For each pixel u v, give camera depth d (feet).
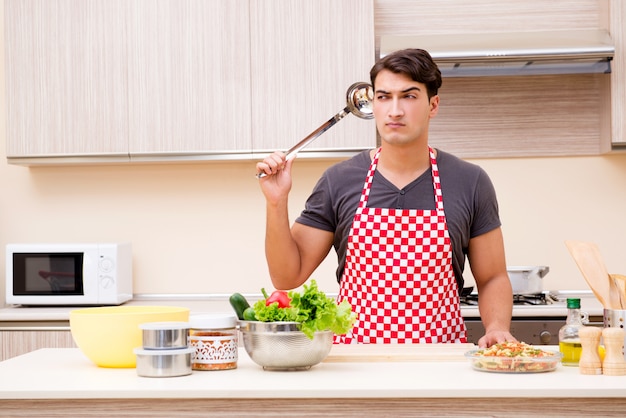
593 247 6.16
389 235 7.20
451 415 4.90
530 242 12.27
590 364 5.36
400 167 7.25
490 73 11.24
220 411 4.96
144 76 11.48
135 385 5.05
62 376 5.45
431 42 11.23
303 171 12.41
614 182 12.23
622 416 4.87
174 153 11.47
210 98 11.43
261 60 11.38
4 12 11.64
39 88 11.57
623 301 6.01
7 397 4.93
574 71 11.18
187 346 5.50
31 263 11.39
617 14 11.26
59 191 12.69
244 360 6.20
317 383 5.03
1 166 12.73
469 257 7.59
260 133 11.39
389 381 5.09
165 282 12.57
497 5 12.35
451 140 12.34
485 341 6.40
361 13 11.32
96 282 11.35
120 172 12.64
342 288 7.56
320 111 11.35
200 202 12.57
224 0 11.40
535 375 5.32
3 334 10.84
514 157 12.28
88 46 11.53
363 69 11.32
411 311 7.20
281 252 6.99
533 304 10.70
